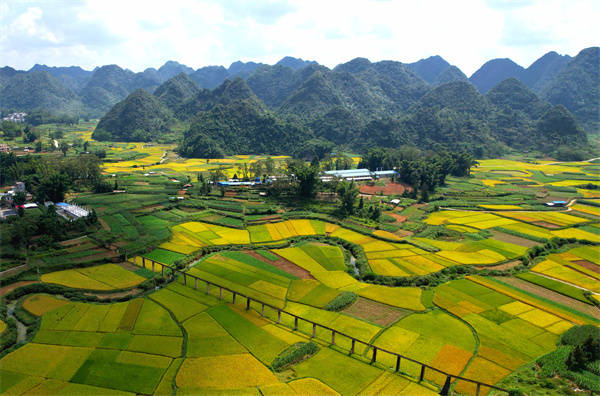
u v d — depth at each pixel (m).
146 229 126.19
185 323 74.12
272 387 56.50
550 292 93.00
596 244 125.69
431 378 60.12
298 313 80.31
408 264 107.75
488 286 93.50
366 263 108.12
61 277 92.56
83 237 116.12
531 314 80.75
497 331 74.00
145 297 84.75
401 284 96.06
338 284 95.56
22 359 61.81
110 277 94.06
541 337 72.31
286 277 99.25
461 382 59.12
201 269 101.94
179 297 85.12
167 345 66.81
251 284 93.69
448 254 115.19
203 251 115.81
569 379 59.19
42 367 59.97
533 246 122.00
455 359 65.06
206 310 79.50
